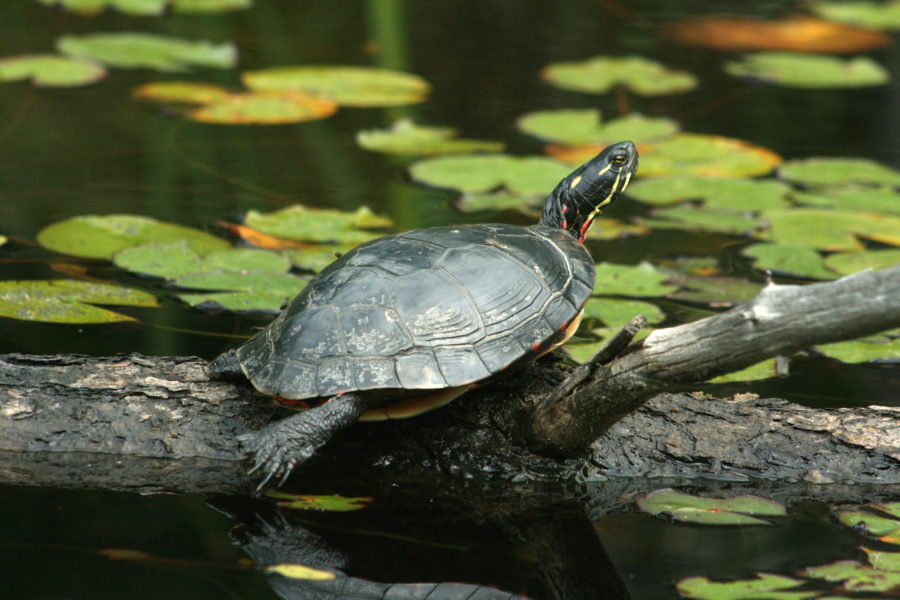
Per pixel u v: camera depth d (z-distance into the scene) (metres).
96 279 9.62
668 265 10.63
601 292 9.71
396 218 11.68
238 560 5.59
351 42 19.47
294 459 6.04
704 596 5.24
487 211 11.99
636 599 5.27
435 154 14.20
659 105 17.02
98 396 6.94
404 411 6.40
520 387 6.94
